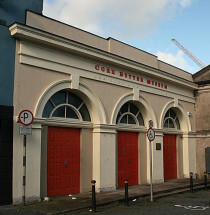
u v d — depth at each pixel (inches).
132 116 527.5
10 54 344.5
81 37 426.3
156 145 555.5
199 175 655.1
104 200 368.8
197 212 324.8
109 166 447.5
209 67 666.8
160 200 404.5
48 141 385.7
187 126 650.2
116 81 474.6
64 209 317.7
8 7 350.6
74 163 416.5
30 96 357.4
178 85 625.6
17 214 291.7
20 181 336.8
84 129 433.7
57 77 390.3
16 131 339.3
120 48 489.4
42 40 361.4
